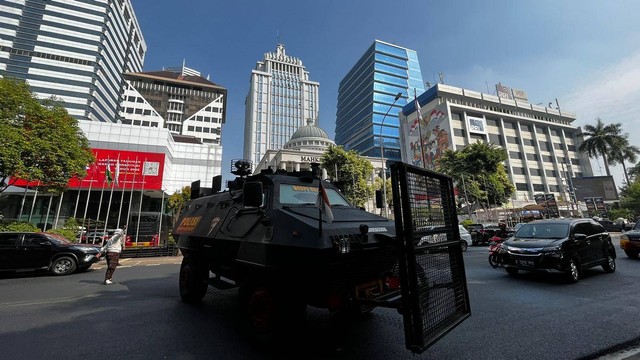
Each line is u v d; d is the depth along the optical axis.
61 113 18.66
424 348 2.86
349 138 108.94
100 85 75.62
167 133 40.06
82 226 21.12
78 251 11.38
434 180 3.87
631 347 3.90
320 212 3.59
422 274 3.23
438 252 3.63
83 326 4.97
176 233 7.48
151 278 10.10
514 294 6.91
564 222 9.15
